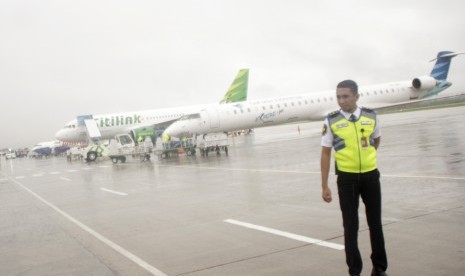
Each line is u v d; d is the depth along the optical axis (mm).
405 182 12469
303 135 55000
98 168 33875
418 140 25203
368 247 6898
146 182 19625
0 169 50406
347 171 5668
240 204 11742
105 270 6953
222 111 42469
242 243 7824
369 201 5723
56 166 44781
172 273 6531
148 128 49906
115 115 51219
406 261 6098
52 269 7285
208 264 6805
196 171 22422
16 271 7367
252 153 31578
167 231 9352
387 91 52062
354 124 5645
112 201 14719
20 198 18156
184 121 40625
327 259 6520
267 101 45656
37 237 9953
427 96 55562
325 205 10508
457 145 20281
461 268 5672
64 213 13078
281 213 10070
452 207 8922
